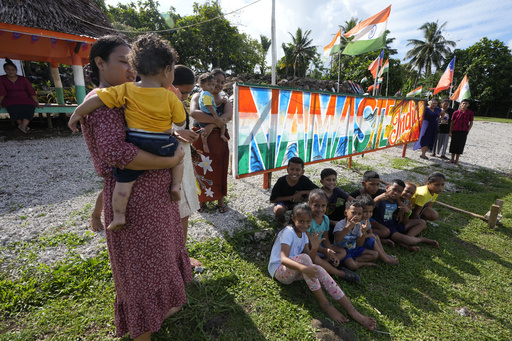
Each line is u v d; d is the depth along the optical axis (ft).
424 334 7.73
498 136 47.93
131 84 4.98
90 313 7.62
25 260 9.39
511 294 9.46
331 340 7.18
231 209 14.11
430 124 26.89
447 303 8.95
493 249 12.25
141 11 105.91
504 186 21.20
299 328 7.47
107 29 28.32
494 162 28.76
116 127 4.97
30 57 30.86
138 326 5.94
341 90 80.28
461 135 25.64
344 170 21.93
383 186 19.19
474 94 127.85
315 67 160.66
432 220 13.99
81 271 8.93
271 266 9.39
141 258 5.70
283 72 157.99
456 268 10.75
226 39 103.96
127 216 5.43
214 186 13.00
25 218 11.89
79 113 4.86
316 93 16.26
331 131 18.20
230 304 8.20
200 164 12.58
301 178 13.23
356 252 10.61
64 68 51.31
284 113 14.92
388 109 22.58
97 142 4.89
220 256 10.36
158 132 5.27
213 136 12.34
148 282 5.86
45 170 17.37
